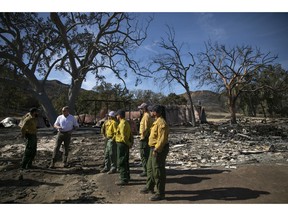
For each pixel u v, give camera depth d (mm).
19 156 10977
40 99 30359
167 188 6109
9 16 27469
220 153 11031
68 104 30703
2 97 37375
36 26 28422
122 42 30875
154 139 5625
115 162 7898
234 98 42094
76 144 15492
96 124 29266
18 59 29078
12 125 32469
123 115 6766
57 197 5812
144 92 70938
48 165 9008
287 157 9711
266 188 5848
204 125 31594
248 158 9648
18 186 6609
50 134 20625
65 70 30609
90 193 6047
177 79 35500
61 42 29375
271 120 44969
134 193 5949
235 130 21516
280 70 48906
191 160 9547
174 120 37750
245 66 42000
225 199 5246
